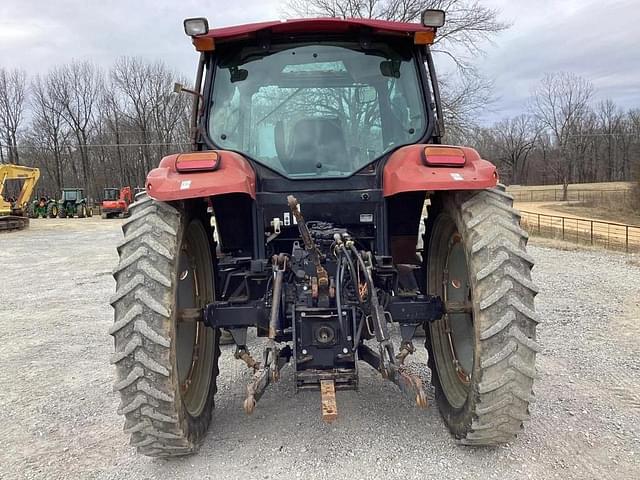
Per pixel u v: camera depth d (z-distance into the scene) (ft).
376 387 14.02
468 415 9.95
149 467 10.57
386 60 12.53
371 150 12.23
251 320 10.88
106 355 18.90
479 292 9.36
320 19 11.80
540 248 49.21
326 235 11.00
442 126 12.53
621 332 19.43
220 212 12.44
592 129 253.03
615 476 9.73
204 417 11.44
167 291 9.50
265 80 12.42
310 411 12.75
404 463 10.23
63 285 35.01
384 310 10.91
